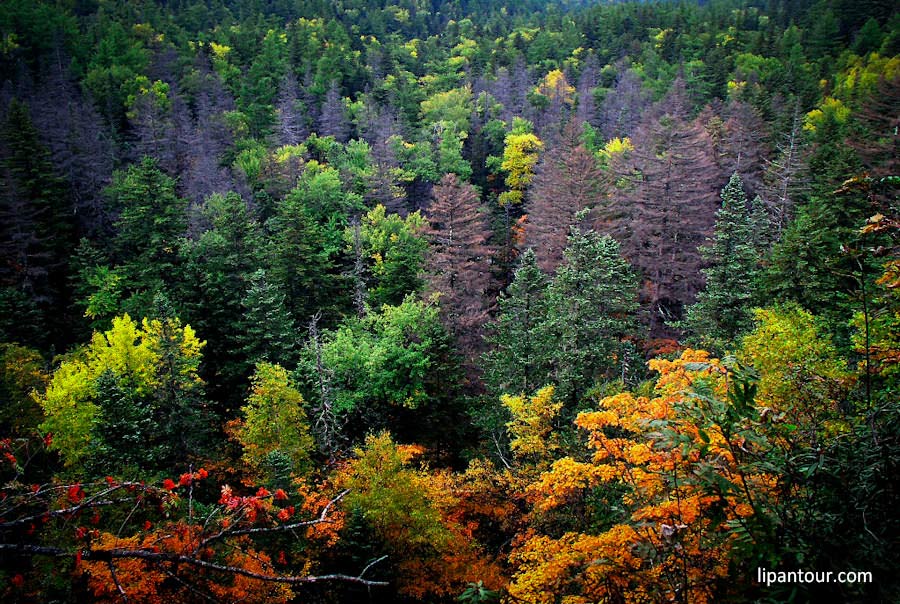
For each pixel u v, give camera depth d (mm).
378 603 17797
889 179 5996
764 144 49875
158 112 67812
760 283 24406
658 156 44062
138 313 36250
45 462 21047
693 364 6531
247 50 99250
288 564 16781
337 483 19938
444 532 18125
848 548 5137
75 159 50906
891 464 5371
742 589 5586
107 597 11352
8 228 40969
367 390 28531
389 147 64188
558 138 58562
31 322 35781
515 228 53656
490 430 24609
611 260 24344
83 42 86812
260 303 31375
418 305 32438
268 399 24297
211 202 48062
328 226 50438
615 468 11820
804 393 8797
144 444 22797
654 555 6859
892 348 6875
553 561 10156
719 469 5934
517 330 24859
